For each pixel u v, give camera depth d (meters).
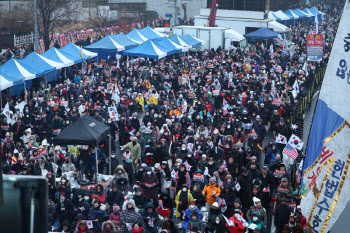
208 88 29.64
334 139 6.21
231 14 56.84
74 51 33.88
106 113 23.05
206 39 48.00
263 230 12.12
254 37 50.75
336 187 6.19
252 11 55.66
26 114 21.20
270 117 24.48
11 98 25.56
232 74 31.92
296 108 27.55
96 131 15.45
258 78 33.66
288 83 31.25
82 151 15.79
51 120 22.30
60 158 16.88
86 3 67.38
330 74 6.27
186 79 32.25
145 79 30.97
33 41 52.53
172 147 18.72
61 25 61.53
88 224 12.02
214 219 12.25
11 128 20.38
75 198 12.88
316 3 101.00
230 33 48.09
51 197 14.00
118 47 37.84
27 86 29.00
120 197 13.51
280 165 15.33
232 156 16.27
